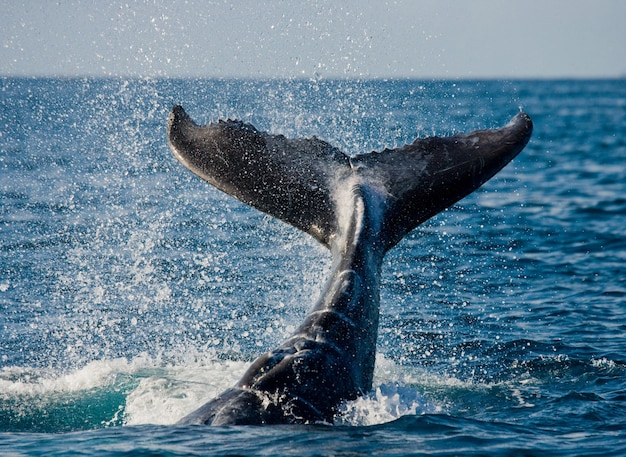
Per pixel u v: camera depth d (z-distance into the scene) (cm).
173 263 6881
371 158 4041
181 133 3975
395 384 3684
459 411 3747
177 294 6047
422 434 3181
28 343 5084
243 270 6644
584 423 3528
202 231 8062
